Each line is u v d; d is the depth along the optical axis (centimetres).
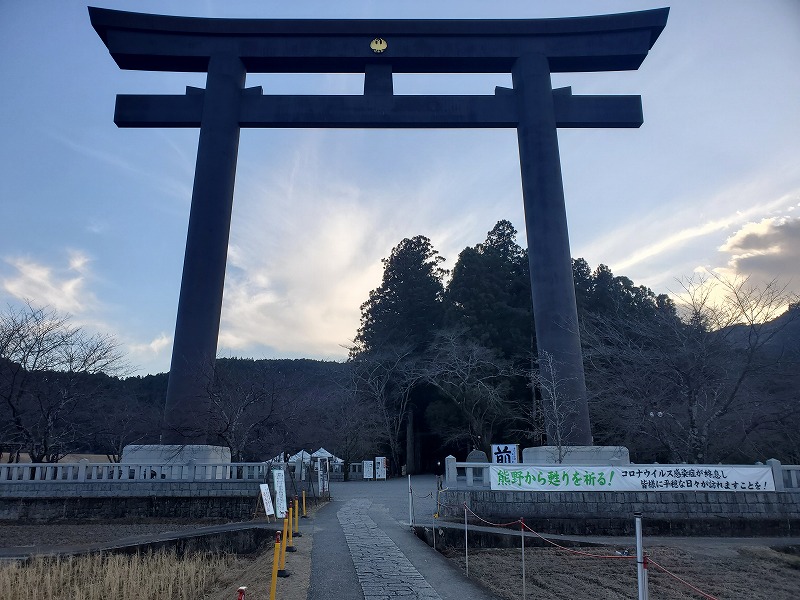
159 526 1814
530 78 2564
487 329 3975
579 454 2058
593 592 1023
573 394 2200
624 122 2598
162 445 2155
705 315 2108
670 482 1602
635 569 1174
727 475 1611
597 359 2852
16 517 1881
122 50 2558
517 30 2622
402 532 1444
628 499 1591
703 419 2048
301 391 3897
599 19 2617
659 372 2098
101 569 1267
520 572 1155
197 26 2609
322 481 2230
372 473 3644
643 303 3878
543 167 2456
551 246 2378
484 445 3681
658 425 2133
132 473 2070
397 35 2633
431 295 4903
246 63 2661
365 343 5003
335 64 2669
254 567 1199
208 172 2438
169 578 1223
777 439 2252
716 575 1134
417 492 2580
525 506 1595
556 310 2311
